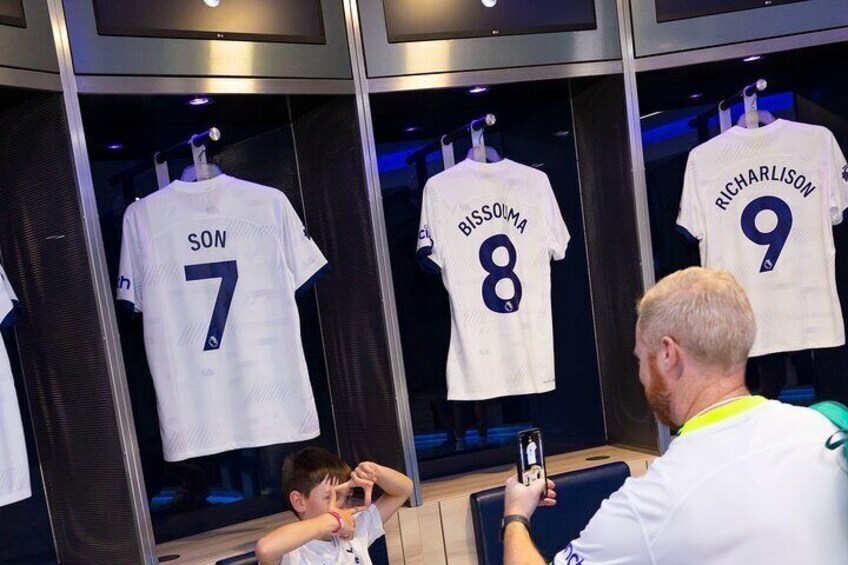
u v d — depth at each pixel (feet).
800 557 3.77
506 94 11.05
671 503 4.00
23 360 8.76
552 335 11.01
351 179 9.82
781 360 12.16
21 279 8.57
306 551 7.43
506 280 10.56
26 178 8.29
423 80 9.73
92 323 8.02
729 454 4.01
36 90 7.63
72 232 8.00
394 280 11.29
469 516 9.88
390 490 8.25
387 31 9.59
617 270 11.37
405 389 9.75
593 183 11.64
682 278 4.42
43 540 8.93
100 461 8.29
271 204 9.44
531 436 5.31
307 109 10.24
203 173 9.35
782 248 10.93
